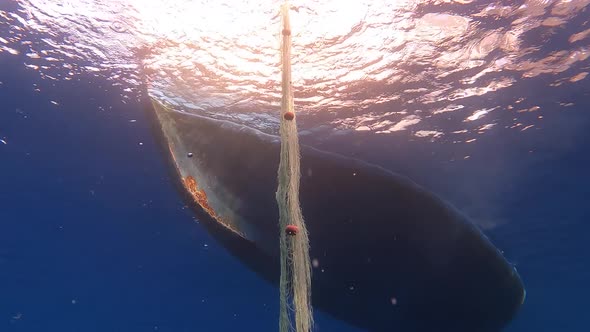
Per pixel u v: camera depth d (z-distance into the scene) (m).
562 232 17.84
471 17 8.80
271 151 6.86
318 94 10.91
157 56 10.09
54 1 8.89
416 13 8.73
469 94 10.73
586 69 9.88
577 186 14.26
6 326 38.62
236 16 8.88
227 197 7.09
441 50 9.59
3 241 20.22
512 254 20.52
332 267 7.14
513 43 9.36
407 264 6.84
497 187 14.34
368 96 10.93
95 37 9.70
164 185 15.88
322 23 8.97
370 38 9.34
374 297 7.38
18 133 13.22
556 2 8.40
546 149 12.47
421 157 13.01
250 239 7.10
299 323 3.55
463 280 6.96
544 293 28.19
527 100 10.84
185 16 8.99
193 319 34.31
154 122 8.00
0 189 16.06
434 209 6.50
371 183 6.54
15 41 9.87
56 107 11.98
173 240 20.06
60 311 32.50
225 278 24.47
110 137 13.34
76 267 23.45
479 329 7.70
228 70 10.34
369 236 6.74
